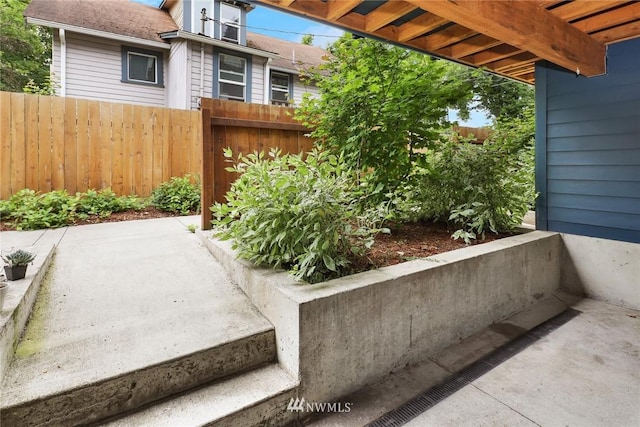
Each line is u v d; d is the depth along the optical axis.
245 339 1.77
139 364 1.51
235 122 3.36
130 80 8.65
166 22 9.77
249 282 2.18
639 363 2.17
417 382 1.97
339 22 2.67
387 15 2.63
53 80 7.36
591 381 1.98
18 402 1.27
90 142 4.23
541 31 2.45
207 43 8.88
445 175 3.35
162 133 4.70
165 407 1.50
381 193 3.24
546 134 3.55
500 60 3.75
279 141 3.69
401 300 2.06
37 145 3.94
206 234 3.07
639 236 3.03
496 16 2.14
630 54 2.97
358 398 1.83
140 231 3.38
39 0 8.16
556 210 3.52
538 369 2.10
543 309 3.02
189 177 4.86
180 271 2.51
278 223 2.11
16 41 9.97
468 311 2.48
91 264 2.49
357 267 2.24
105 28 8.17
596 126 3.21
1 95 3.75
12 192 3.82
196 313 1.99
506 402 1.80
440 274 2.27
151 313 1.95
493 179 3.31
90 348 1.60
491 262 2.64
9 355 1.45
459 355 2.26
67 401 1.35
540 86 3.56
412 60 3.24
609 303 3.19
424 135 3.28
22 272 1.89
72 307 1.93
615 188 3.13
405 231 3.36
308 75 4.21
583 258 3.34
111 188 4.38
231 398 1.56
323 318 1.73
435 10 1.99
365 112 3.09
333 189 2.22
